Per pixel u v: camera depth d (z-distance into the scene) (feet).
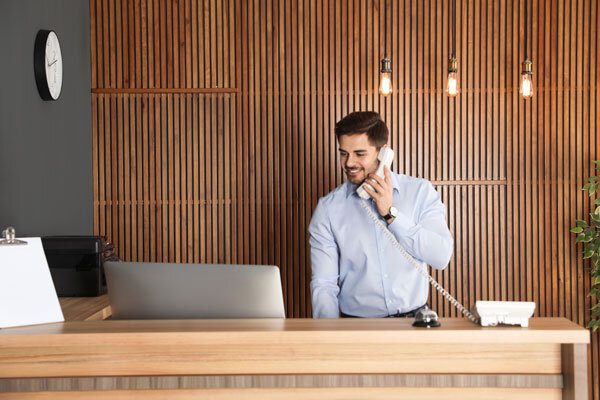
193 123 13.15
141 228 13.17
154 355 5.07
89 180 12.87
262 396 5.03
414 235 7.11
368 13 13.16
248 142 13.21
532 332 4.84
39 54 9.68
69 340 4.95
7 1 8.63
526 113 13.10
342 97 13.20
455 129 13.21
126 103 13.10
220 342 4.88
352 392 5.02
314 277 8.13
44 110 10.14
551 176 13.15
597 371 13.02
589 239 12.25
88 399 5.05
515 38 13.10
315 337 4.88
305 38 13.16
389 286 7.91
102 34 13.07
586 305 13.11
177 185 13.17
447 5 13.15
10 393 5.03
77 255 8.84
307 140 13.19
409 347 5.03
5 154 8.51
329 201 8.21
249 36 13.14
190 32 13.12
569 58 13.10
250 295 5.53
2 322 5.46
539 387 5.00
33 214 9.57
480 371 5.03
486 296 13.20
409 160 13.21
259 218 13.23
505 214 13.25
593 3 13.05
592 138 13.08
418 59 13.16
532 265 13.19
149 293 5.60
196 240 13.21
